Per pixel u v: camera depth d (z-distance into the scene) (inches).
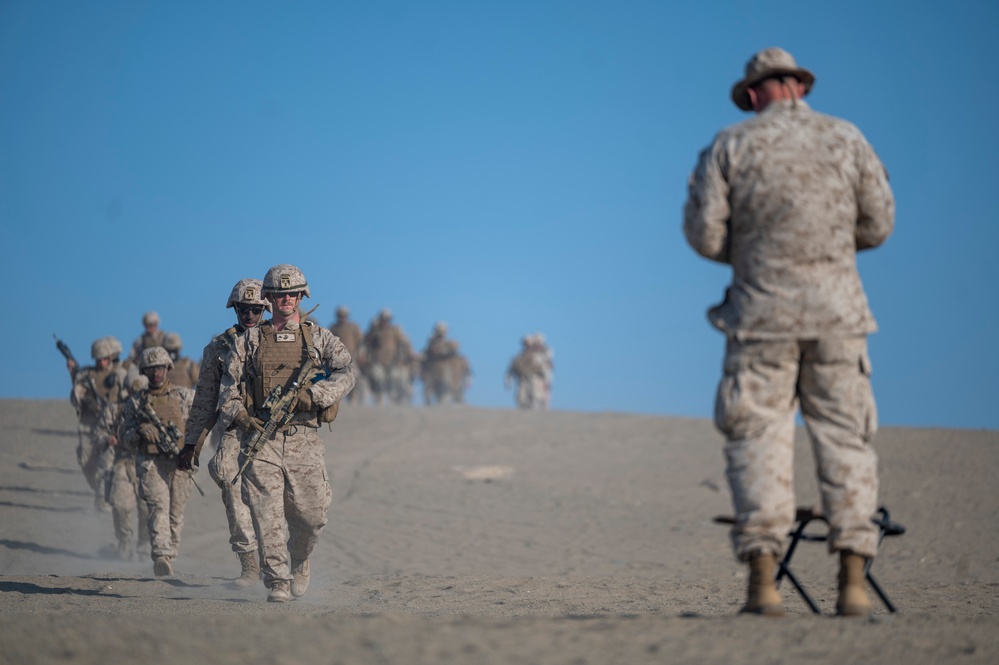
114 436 1601.9
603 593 1148.5
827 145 597.9
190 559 1633.9
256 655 465.7
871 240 611.5
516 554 1866.4
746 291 595.2
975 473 2723.9
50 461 2593.5
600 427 3622.0
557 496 2556.6
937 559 1909.4
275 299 940.0
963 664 467.2
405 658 462.0
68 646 483.8
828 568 1800.0
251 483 917.2
